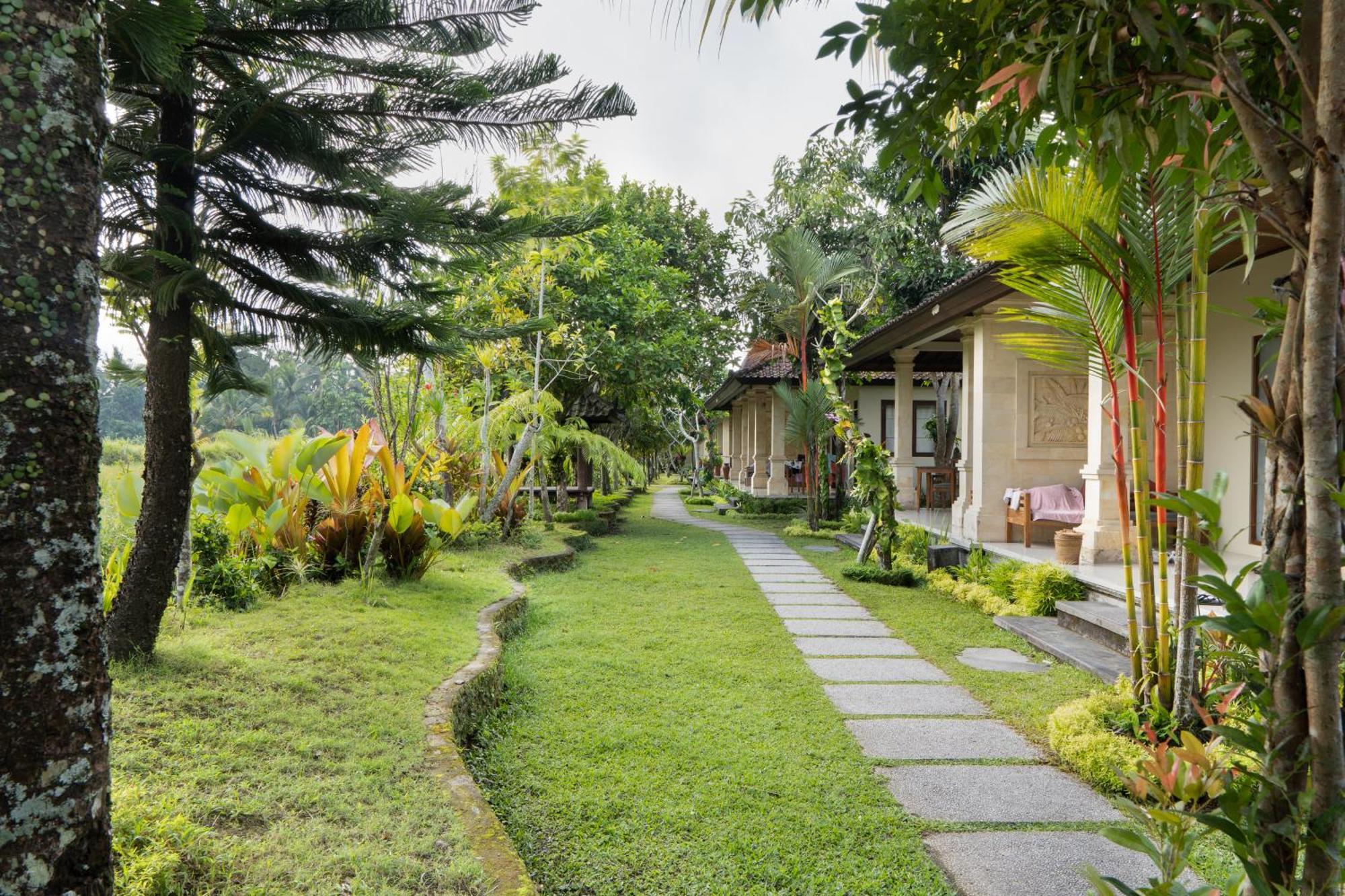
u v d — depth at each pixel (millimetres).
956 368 16172
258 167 3742
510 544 10250
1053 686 5082
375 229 3637
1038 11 1751
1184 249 4000
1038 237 4203
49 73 1120
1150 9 1495
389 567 6652
